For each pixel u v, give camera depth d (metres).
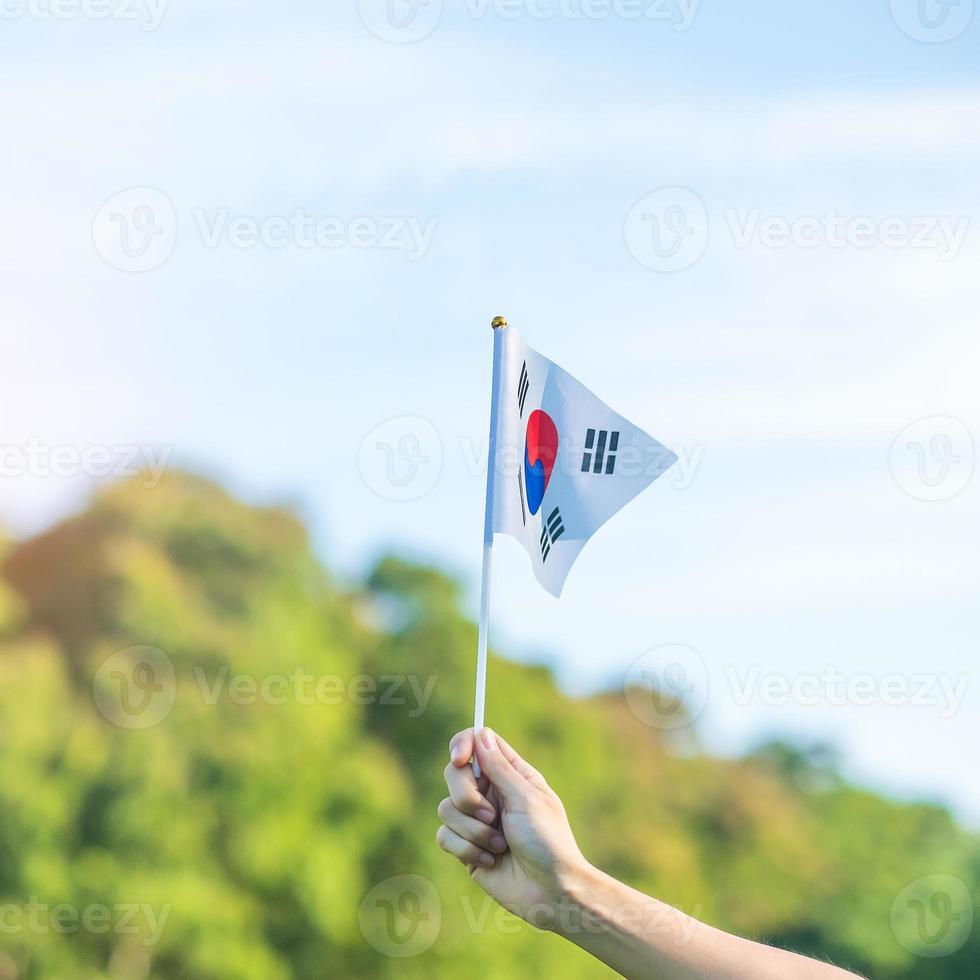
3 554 19.67
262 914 18.77
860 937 27.20
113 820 18.09
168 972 17.84
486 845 2.69
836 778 28.09
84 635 19.23
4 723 17.80
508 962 19.53
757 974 2.48
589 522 3.24
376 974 19.20
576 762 22.61
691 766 24.48
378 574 22.47
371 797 19.94
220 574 20.42
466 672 22.03
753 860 24.78
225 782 18.88
